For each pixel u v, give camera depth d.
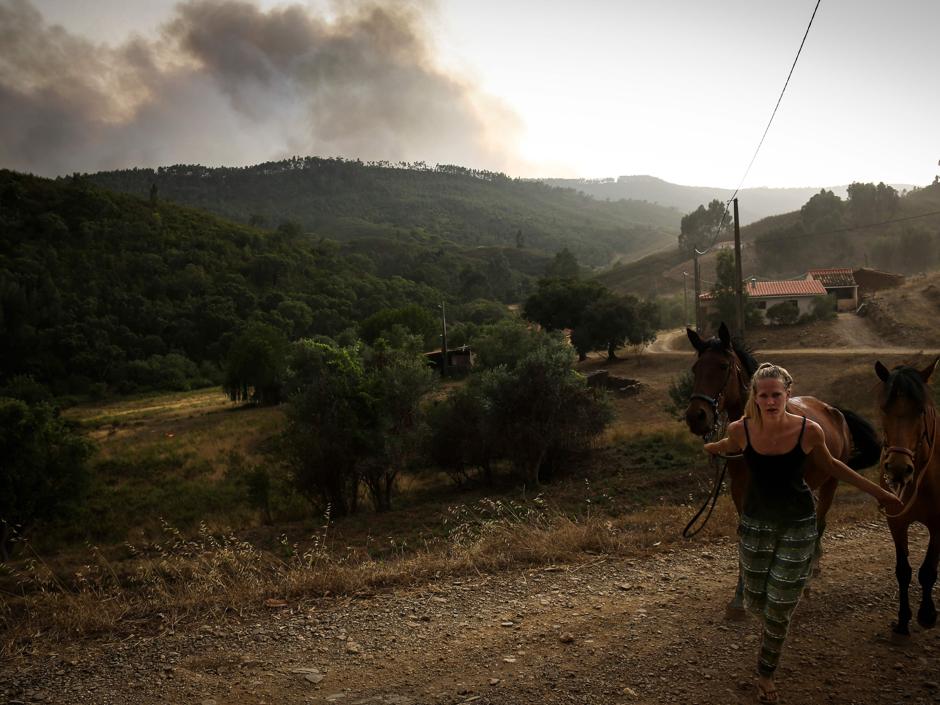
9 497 20.84
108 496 27.70
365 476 20.59
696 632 4.62
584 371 53.53
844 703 3.61
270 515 21.48
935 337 44.94
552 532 7.39
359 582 5.97
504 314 151.62
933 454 4.36
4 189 176.50
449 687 4.04
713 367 5.14
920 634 4.44
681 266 178.25
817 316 58.69
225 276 157.00
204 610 5.52
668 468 20.95
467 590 5.77
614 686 3.93
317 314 141.62
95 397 100.69
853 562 6.14
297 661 4.50
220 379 108.31
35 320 118.94
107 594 6.01
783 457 3.59
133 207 198.75
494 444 21.95
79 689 4.16
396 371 21.84
